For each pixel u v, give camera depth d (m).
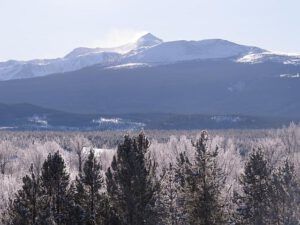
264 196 97.44
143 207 83.38
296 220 100.00
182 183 96.56
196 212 88.94
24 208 81.56
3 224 84.56
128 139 86.25
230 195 115.94
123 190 83.38
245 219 96.81
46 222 81.56
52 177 85.06
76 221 83.25
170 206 98.88
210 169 91.44
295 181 106.88
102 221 83.62
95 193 87.25
